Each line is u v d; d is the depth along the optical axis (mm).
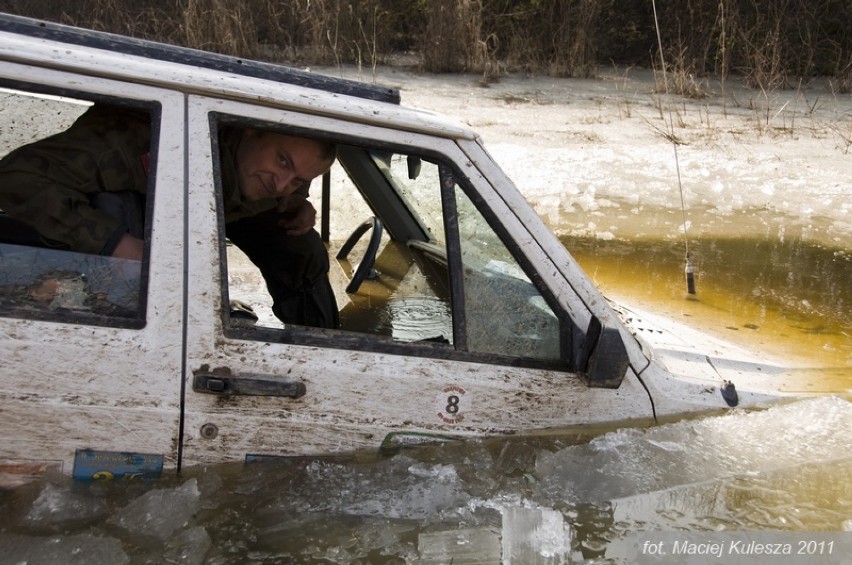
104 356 2258
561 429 2666
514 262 2590
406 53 15125
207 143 2309
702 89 13445
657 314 4473
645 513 2584
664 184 7996
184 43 12820
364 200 2943
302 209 2846
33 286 2271
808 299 5156
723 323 4492
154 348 2285
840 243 6586
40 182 2352
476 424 2574
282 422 2410
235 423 2379
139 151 2430
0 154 2684
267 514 2416
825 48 14750
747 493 2645
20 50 2158
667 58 15102
